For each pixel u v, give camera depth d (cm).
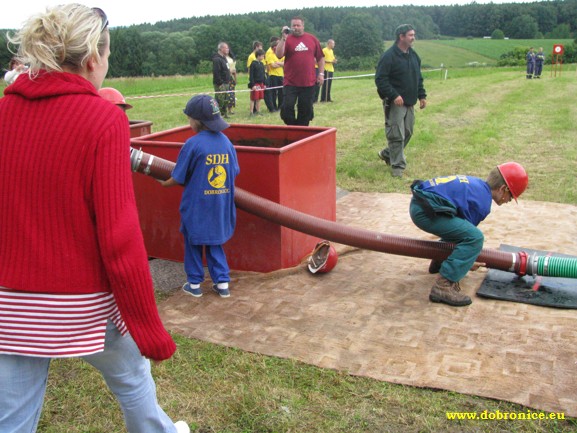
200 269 389
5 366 167
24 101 162
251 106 1347
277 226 414
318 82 861
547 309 356
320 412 269
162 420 206
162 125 1170
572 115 1248
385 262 442
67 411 276
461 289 390
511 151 857
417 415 264
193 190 367
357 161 801
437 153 850
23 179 159
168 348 172
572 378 284
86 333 167
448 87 2180
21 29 161
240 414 270
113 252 157
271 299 384
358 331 339
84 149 157
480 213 365
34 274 160
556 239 479
